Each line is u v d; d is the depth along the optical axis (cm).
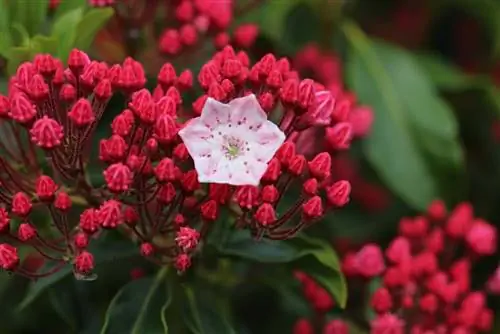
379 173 61
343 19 63
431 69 64
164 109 51
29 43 55
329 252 54
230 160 51
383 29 67
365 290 58
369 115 59
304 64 62
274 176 51
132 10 57
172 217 52
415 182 61
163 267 54
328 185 53
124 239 54
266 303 61
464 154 64
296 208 52
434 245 58
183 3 57
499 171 65
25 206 52
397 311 56
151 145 51
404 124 61
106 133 55
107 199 52
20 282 60
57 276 53
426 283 57
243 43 58
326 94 52
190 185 52
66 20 55
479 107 64
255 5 60
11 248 52
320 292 57
